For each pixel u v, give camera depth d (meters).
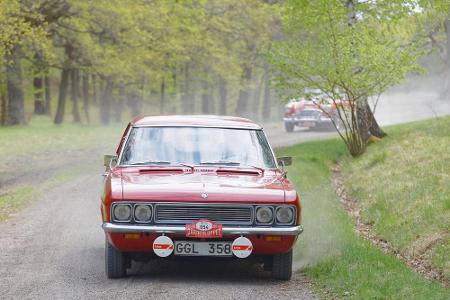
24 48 131.12
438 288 25.28
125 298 23.77
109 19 117.44
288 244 25.91
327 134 104.50
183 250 25.56
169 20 133.25
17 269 28.81
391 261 29.05
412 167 50.62
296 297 24.23
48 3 100.12
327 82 67.75
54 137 116.25
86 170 70.19
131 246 25.58
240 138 30.09
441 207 36.44
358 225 40.94
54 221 41.31
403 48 71.38
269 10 155.12
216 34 160.25
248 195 25.83
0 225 40.34
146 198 25.53
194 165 28.66
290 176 55.53
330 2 65.50
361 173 57.28
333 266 28.08
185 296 24.12
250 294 24.64
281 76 70.50
